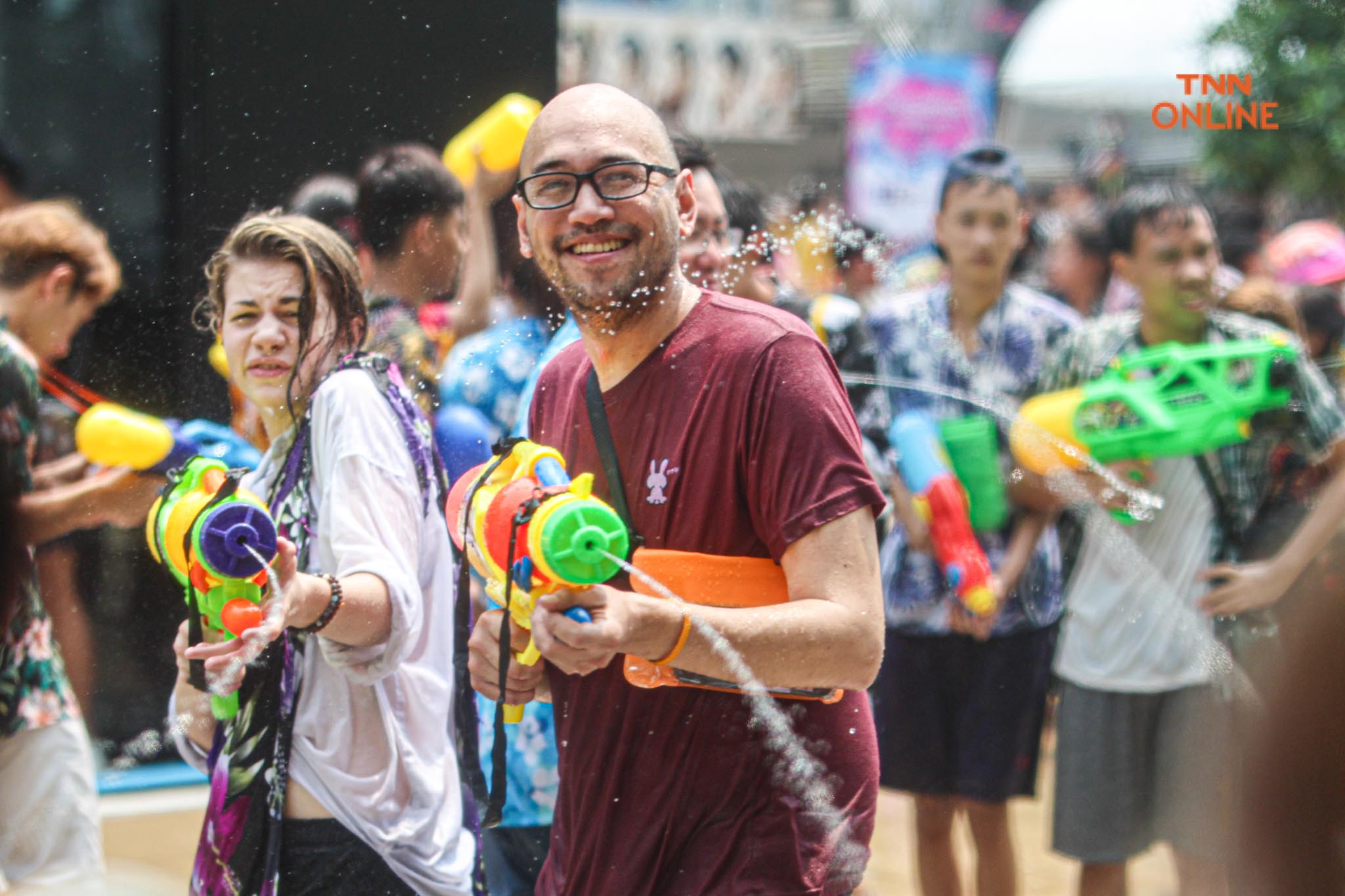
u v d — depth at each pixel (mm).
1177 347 3395
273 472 2359
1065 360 3441
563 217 1921
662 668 1870
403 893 2311
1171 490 3295
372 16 4098
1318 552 3012
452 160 3570
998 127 9336
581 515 1715
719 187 3107
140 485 3143
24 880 2787
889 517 3361
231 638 2096
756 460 1862
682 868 1946
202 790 4109
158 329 3859
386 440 2295
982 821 3338
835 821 1950
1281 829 885
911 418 3361
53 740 2879
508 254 3482
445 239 3369
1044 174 8859
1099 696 3201
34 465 3098
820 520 1817
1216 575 3201
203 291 3658
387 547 2229
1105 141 8461
